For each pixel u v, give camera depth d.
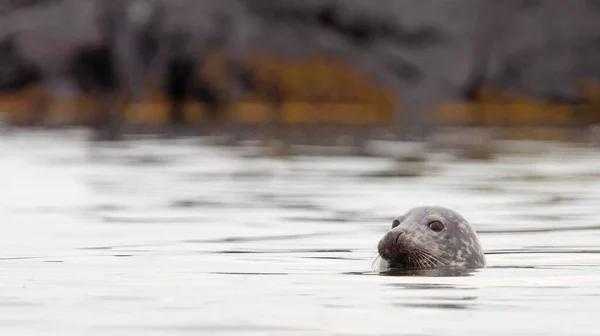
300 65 139.75
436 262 32.41
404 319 23.83
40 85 136.38
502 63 144.00
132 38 135.75
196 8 136.88
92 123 121.56
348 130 111.94
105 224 45.22
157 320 23.66
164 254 35.97
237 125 119.06
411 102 139.88
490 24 145.00
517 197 55.62
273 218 47.12
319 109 137.62
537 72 144.62
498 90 143.38
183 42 136.00
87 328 22.80
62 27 136.12
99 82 136.75
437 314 24.47
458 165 74.75
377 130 111.94
